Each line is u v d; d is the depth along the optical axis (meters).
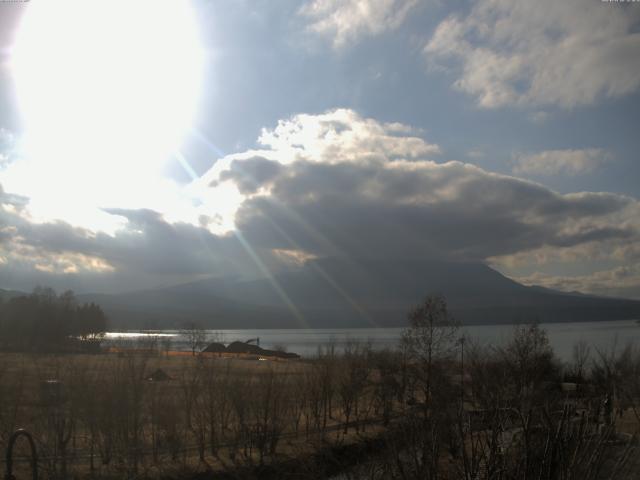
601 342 117.12
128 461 36.38
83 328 126.12
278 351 140.25
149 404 42.50
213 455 40.00
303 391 55.09
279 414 47.22
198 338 165.12
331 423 52.03
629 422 39.22
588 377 60.50
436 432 17.45
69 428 36.72
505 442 16.86
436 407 19.34
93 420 36.44
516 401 19.00
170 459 38.75
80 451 38.47
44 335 95.62
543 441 15.90
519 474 15.39
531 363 43.81
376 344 119.94
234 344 146.38
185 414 45.75
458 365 48.16
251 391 45.44
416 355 55.03
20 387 39.47
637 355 64.62
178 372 66.88
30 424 35.94
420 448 17.69
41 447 34.03
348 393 52.44
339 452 33.78
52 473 31.61
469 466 16.23
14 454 34.28
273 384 49.22
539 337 58.47
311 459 31.03
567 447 15.32
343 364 64.06
